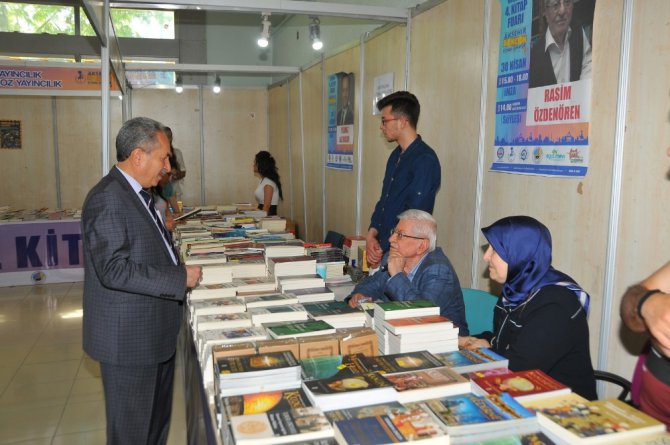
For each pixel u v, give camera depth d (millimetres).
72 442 2846
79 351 4145
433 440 1036
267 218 4688
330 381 1272
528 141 2475
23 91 4465
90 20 2518
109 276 1862
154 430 2279
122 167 2025
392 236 2264
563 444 1058
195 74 8477
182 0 3104
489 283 2873
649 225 1847
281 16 7980
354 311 1944
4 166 7473
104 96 3053
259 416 1105
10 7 7285
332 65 5582
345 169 5254
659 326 1021
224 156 8695
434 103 3408
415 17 3631
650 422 1082
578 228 2176
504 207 2689
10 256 5973
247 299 2115
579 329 1662
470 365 1450
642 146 1863
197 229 4094
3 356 4035
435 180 2797
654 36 1805
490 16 2771
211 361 1557
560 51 2240
